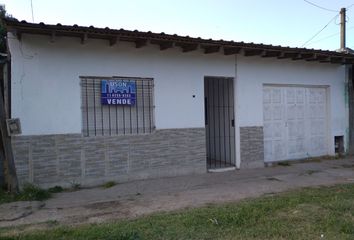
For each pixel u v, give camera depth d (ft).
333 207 20.92
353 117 44.01
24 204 23.40
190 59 32.50
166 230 17.62
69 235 17.12
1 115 24.84
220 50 32.58
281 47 33.83
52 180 26.99
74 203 23.63
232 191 26.37
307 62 40.09
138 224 18.53
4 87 26.84
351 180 30.01
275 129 38.52
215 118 38.14
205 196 24.99
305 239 16.46
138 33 27.25
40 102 26.61
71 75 27.58
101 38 27.73
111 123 29.22
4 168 27.12
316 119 41.73
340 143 43.27
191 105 32.53
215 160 38.27
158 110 30.99
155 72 30.86
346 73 43.39
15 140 25.95
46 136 26.78
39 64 26.55
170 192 26.27
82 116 28.12
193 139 32.53
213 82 38.27
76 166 27.76
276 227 17.99
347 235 16.80
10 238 16.67
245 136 35.78
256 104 36.50
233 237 16.75
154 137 30.73
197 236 16.87
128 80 29.78
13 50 25.85
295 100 40.06
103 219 20.11
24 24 23.72
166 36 28.14
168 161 31.35
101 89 28.68
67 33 25.63
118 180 29.25
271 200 22.97
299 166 36.55
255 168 35.83
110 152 28.99
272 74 37.55
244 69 35.65
